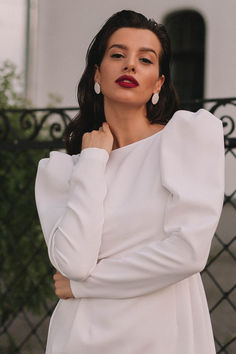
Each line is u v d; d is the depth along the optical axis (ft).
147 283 4.93
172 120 5.27
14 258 12.25
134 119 5.63
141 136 5.63
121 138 5.65
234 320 13.06
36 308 12.21
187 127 5.18
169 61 5.77
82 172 5.27
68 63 29.99
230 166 22.09
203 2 28.94
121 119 5.62
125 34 5.53
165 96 5.91
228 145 9.04
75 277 5.09
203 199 4.90
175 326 5.05
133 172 5.33
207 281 16.33
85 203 5.13
